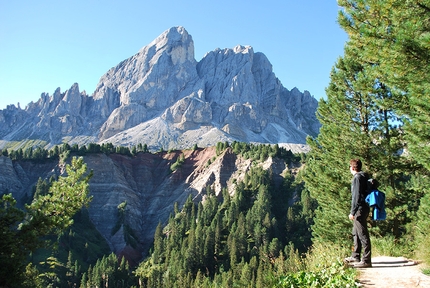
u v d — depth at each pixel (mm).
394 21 14195
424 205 19062
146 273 119688
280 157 177750
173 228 145000
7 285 19000
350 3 17641
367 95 23469
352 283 9570
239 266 93125
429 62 12930
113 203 193750
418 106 13195
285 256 97250
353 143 24672
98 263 116500
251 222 124062
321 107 27531
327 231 27094
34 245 20766
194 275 106688
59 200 22891
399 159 23578
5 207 20625
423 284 9312
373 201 10828
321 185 27266
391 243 17031
